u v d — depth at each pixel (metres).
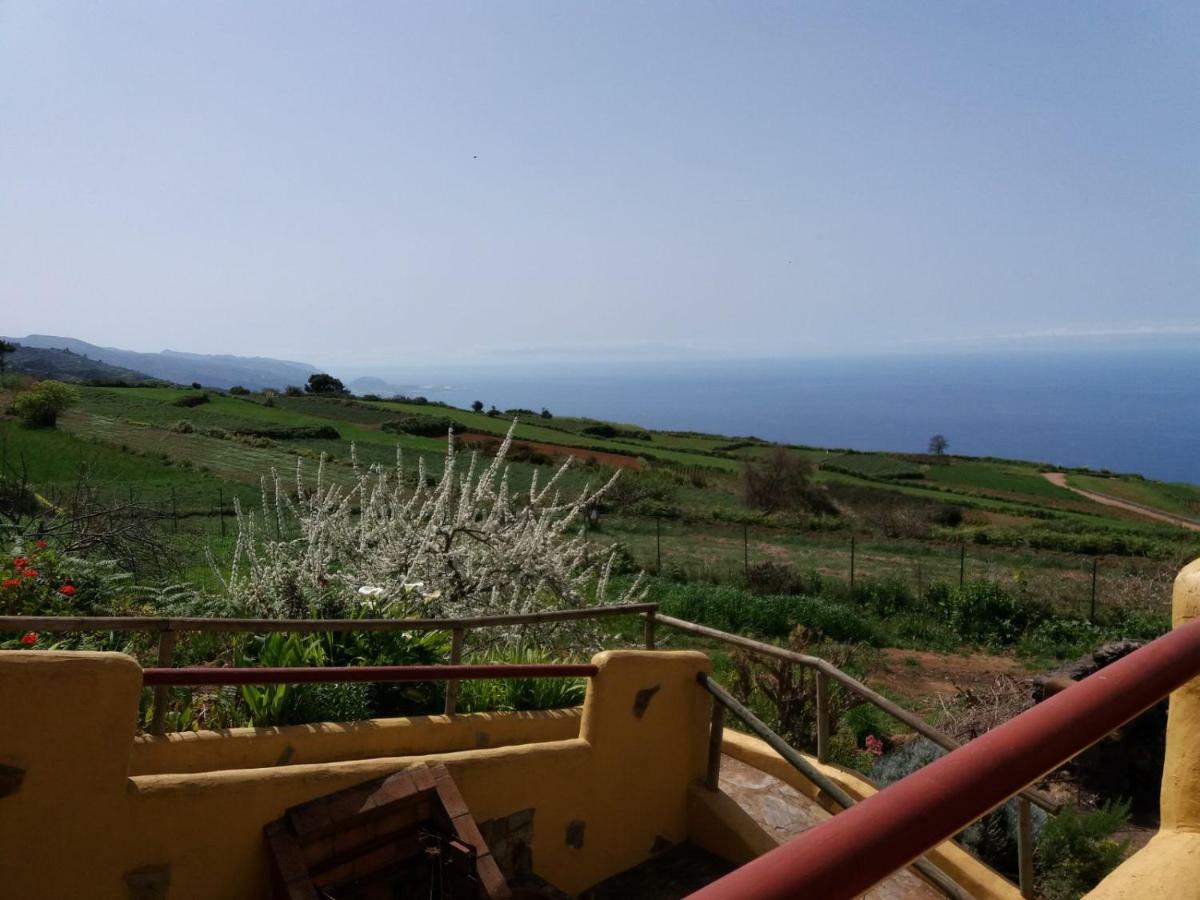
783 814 5.67
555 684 6.16
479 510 9.16
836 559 32.25
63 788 3.67
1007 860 7.28
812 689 11.00
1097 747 9.70
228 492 35.38
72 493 13.65
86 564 7.67
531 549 8.55
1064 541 38.19
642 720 5.31
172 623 4.36
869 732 11.98
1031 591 23.77
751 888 0.92
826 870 0.96
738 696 11.62
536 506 9.16
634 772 5.30
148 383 87.94
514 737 5.46
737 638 5.82
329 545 8.56
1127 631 21.67
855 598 24.75
